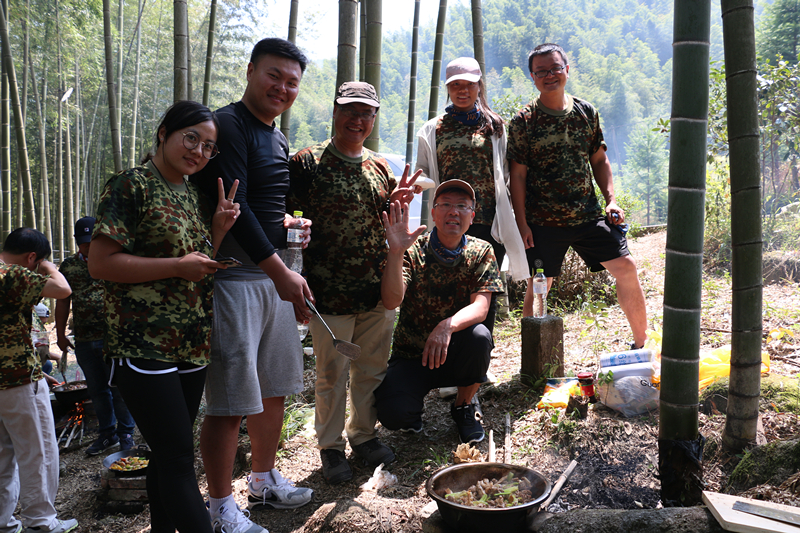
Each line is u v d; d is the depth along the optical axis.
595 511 2.26
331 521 2.56
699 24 2.21
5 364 3.09
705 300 5.41
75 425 4.89
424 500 2.80
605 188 4.04
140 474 3.53
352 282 3.01
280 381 2.79
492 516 2.21
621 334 4.79
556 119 3.81
